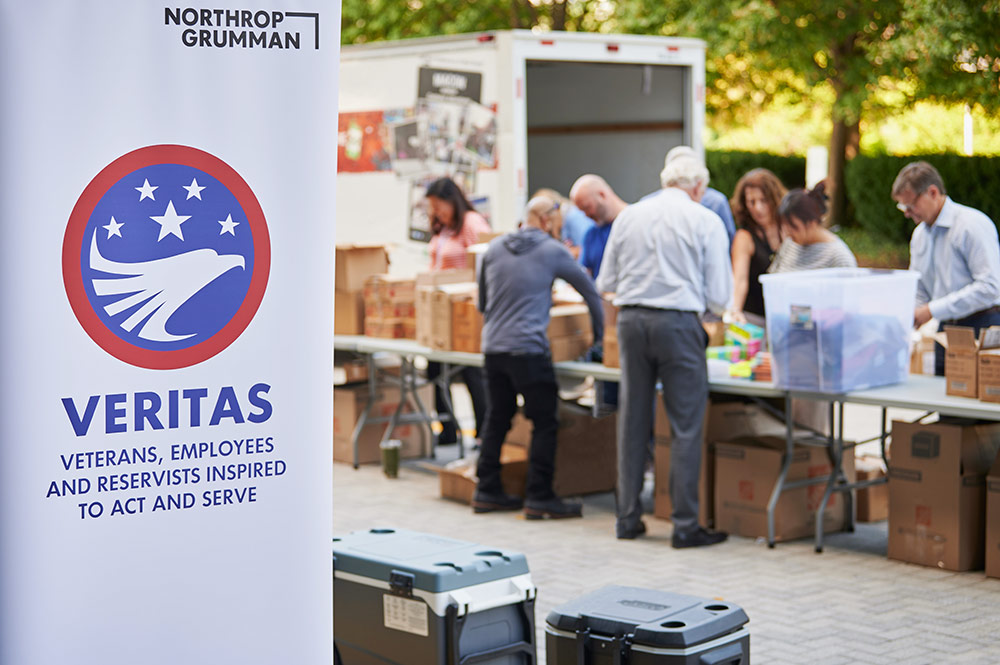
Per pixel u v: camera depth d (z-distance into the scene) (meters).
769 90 20.22
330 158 2.73
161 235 2.56
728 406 6.51
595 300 6.67
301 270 2.72
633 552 6.10
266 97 2.65
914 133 22.06
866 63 15.60
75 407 2.50
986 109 12.15
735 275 7.27
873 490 6.64
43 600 2.51
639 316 6.05
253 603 2.73
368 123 9.86
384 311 8.08
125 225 2.52
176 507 2.63
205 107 2.59
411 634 3.84
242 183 2.64
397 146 9.69
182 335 2.60
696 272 6.00
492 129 9.09
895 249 17.95
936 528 5.68
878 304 5.88
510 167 9.04
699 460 6.16
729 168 21.02
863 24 15.05
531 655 3.91
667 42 9.84
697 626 3.41
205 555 2.67
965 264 5.98
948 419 5.83
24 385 2.45
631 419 6.24
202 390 2.63
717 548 6.15
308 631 2.80
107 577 2.56
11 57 2.39
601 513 6.96
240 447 2.69
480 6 17.77
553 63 9.59
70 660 2.54
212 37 2.58
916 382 6.09
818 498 6.34
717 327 6.62
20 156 2.42
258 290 2.68
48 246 2.45
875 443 8.55
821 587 5.44
